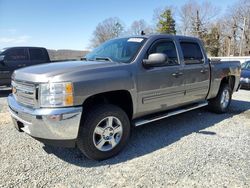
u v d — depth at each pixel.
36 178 3.10
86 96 3.31
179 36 4.87
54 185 2.96
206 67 5.28
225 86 6.17
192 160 3.58
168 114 4.57
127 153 3.84
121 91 3.77
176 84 4.55
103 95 3.72
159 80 4.21
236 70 6.50
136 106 3.95
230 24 58.66
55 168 3.36
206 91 5.41
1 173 3.20
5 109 6.67
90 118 3.41
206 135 4.62
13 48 9.68
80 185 2.97
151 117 4.34
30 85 3.32
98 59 4.37
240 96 9.02
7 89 10.71
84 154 3.58
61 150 3.91
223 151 3.89
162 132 4.78
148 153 3.83
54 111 3.12
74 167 3.39
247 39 55.81
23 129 3.53
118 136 3.77
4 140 4.28
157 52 4.30
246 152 3.86
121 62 3.96
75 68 3.43
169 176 3.16
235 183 3.01
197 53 5.17
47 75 3.23
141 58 4.01
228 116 6.00
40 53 10.31
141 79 3.93
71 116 3.19
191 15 62.25
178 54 4.67
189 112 6.28
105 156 3.61
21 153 3.79
